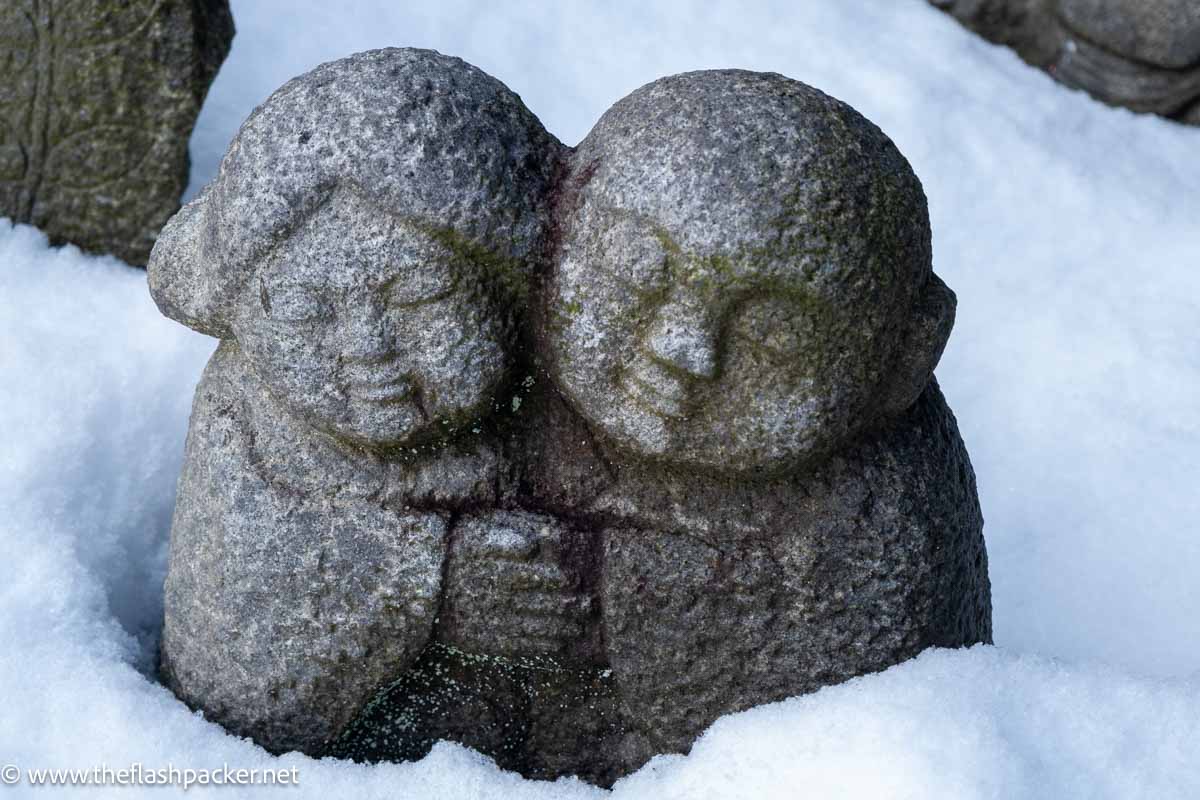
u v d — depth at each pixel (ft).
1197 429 5.16
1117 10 6.69
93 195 5.43
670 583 3.94
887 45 6.75
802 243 3.70
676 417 3.83
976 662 3.96
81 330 5.06
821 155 3.74
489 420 3.99
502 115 3.89
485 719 4.09
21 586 4.28
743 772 3.92
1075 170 6.11
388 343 3.86
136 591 4.52
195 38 5.34
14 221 5.46
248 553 4.00
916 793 3.75
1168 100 6.77
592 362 3.84
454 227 3.81
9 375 4.76
